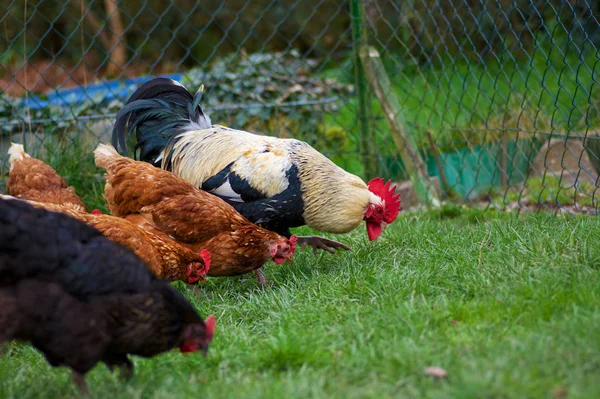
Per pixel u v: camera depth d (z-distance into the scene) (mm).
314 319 2732
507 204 3412
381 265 2943
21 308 2451
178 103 3219
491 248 2947
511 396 2400
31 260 2463
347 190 3047
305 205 3027
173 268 2889
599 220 2992
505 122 3607
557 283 2701
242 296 2932
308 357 2580
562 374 2445
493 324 2604
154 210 2967
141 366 2643
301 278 2984
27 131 3570
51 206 2873
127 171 2992
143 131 3193
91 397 2520
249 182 3018
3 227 2455
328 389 2494
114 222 2846
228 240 2955
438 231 3125
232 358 2631
